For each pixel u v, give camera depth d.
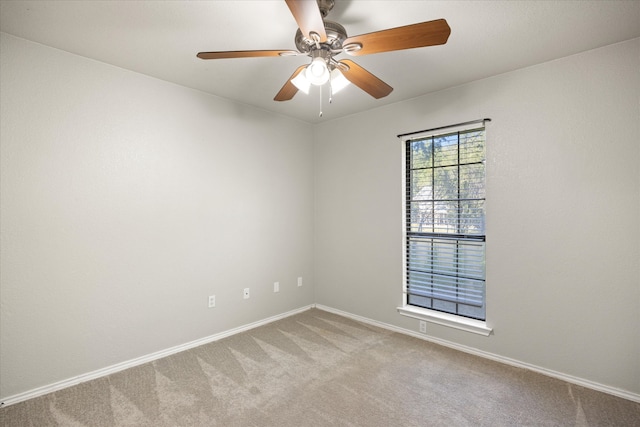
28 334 2.03
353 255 3.53
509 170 2.47
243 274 3.20
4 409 1.91
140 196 2.51
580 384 2.18
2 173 1.95
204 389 2.15
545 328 2.33
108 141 2.35
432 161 2.95
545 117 2.31
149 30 1.92
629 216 2.02
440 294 2.91
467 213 2.74
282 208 3.57
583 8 1.69
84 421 1.82
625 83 2.03
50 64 2.10
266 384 2.21
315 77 1.62
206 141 2.91
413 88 2.80
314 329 3.23
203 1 1.65
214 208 2.97
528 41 2.03
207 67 2.41
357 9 1.72
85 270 2.25
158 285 2.61
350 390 2.14
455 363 2.51
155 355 2.58
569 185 2.22
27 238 2.03
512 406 1.96
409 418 1.86
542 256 2.33
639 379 1.99
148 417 1.86
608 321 2.09
